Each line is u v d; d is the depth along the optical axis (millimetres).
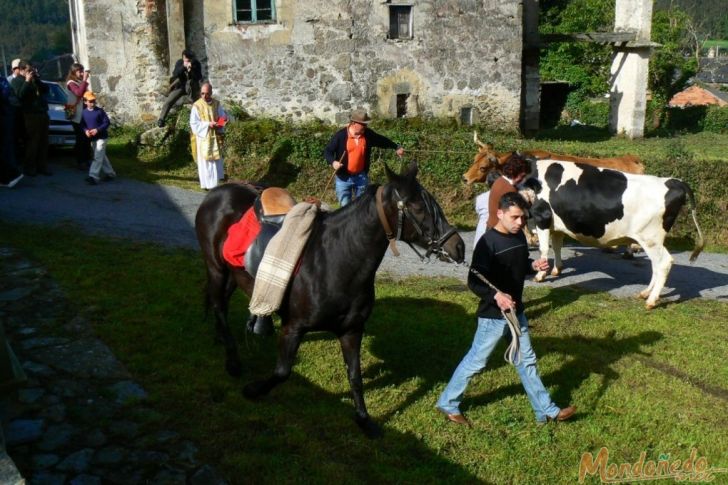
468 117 19828
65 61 24734
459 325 7406
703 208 13047
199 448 4938
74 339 6375
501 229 5273
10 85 12164
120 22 17000
